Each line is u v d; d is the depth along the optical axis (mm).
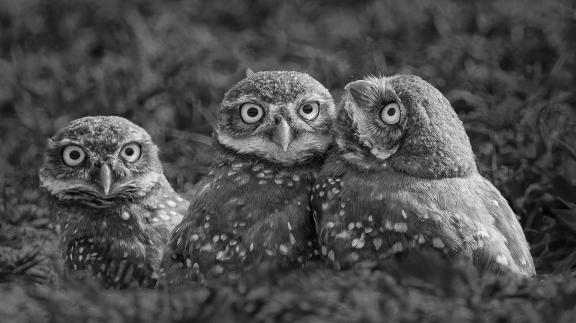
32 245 11797
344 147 9062
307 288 8211
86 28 18297
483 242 8508
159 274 9523
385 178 8773
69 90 15352
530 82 13711
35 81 16141
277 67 15945
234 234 8984
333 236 8758
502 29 15602
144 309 8156
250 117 9203
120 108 14727
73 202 10562
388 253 8570
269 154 9164
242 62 16156
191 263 9133
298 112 9180
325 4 18594
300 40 17109
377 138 8883
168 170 13227
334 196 8867
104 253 10406
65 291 8836
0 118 15320
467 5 16625
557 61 14133
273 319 7961
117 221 10477
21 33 18047
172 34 17609
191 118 14602
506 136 12398
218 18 18516
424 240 8492
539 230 10961
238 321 8000
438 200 8609
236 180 9195
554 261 10648
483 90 13750
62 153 10555
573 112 13164
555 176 11094
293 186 9156
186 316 8031
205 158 13492
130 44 17172
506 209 9039
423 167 8719
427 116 8711
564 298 8070
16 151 14188
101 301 8312
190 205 9469
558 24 15070
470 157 9008
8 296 8922
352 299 8039
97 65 16516
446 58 14766
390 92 8867
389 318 7812
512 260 8641
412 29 16266
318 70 14961
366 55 15289
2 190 12969
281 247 8938
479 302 8008
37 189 13242
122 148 10492
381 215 8617
